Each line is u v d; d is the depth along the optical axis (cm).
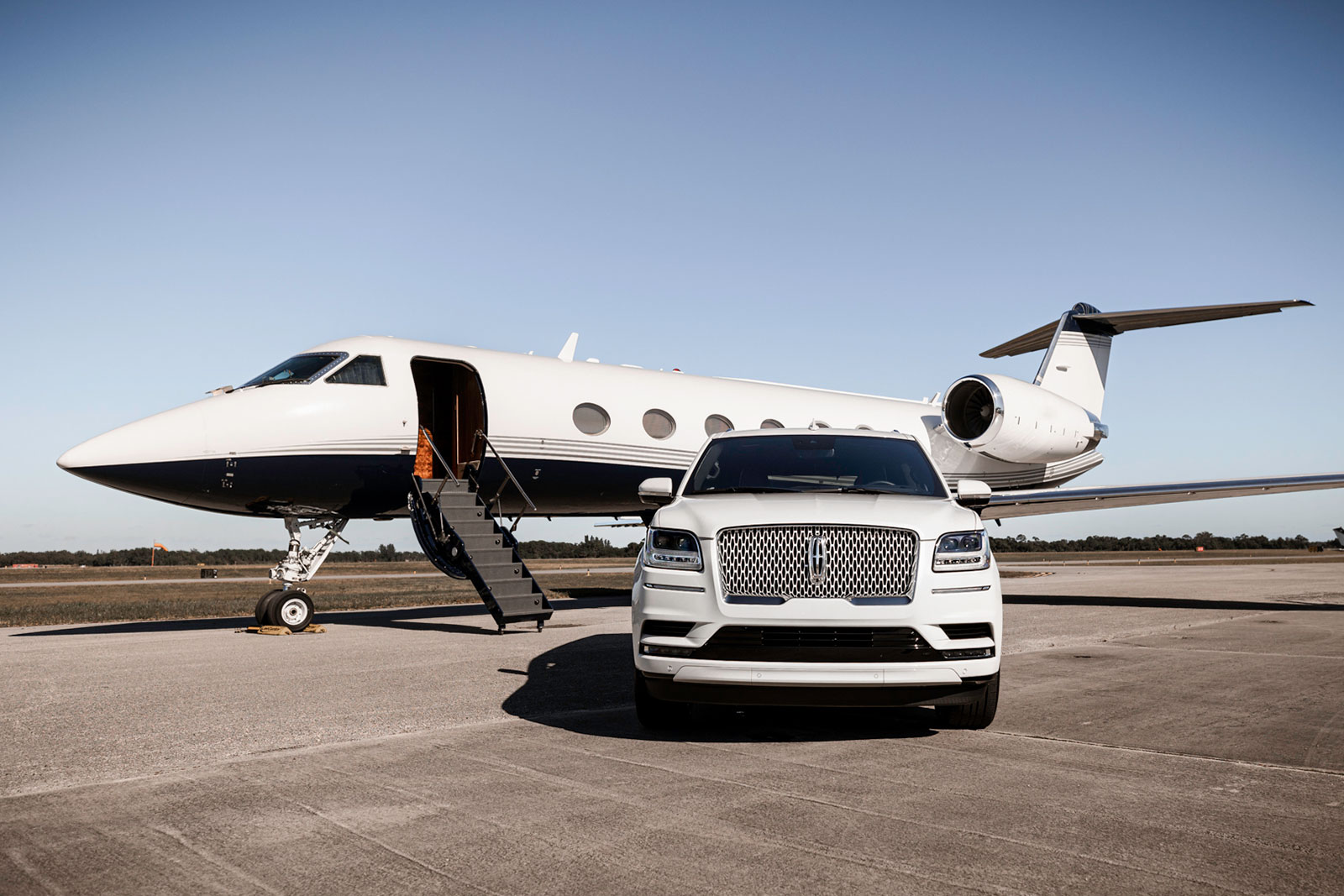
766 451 658
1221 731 521
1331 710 586
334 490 1209
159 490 1113
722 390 1590
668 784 400
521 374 1366
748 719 559
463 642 1034
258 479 1152
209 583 4031
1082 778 411
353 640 1062
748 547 487
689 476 637
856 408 1717
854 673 463
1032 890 277
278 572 1234
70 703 614
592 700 630
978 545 504
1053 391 1756
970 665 476
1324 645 970
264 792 389
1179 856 308
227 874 293
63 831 339
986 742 490
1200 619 1293
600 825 341
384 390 1242
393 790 391
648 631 498
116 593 3098
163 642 1048
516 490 1360
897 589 482
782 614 470
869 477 622
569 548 11050
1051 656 878
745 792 387
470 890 279
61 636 1195
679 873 292
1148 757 455
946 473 1725
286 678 732
